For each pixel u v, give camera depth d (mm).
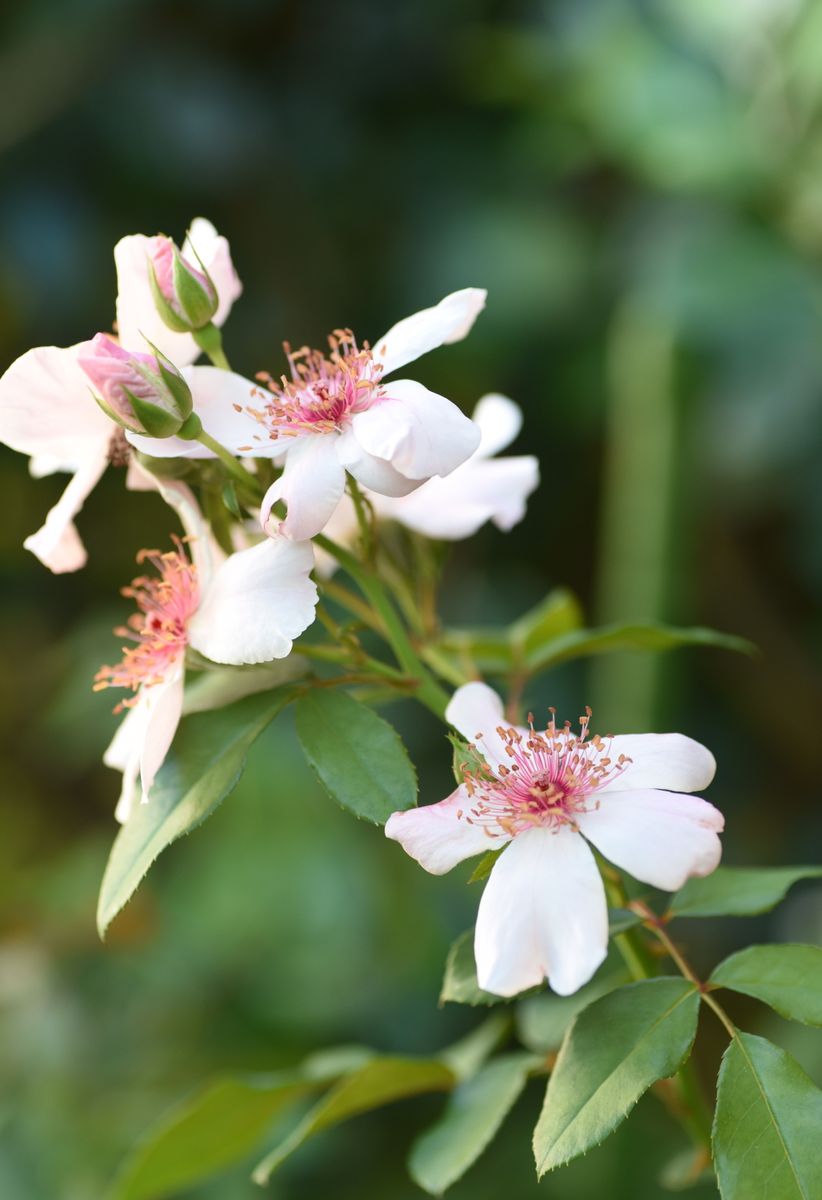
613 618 1131
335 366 649
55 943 1250
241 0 1357
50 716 1355
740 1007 1251
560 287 1337
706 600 1431
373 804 622
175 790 637
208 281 648
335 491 626
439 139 1405
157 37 1350
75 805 1469
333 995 1195
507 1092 694
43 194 1315
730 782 1440
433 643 698
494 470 690
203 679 654
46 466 676
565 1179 1097
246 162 1347
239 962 1204
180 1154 721
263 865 1221
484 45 1335
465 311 641
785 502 1253
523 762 616
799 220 1193
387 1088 706
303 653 656
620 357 1195
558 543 1456
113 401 631
